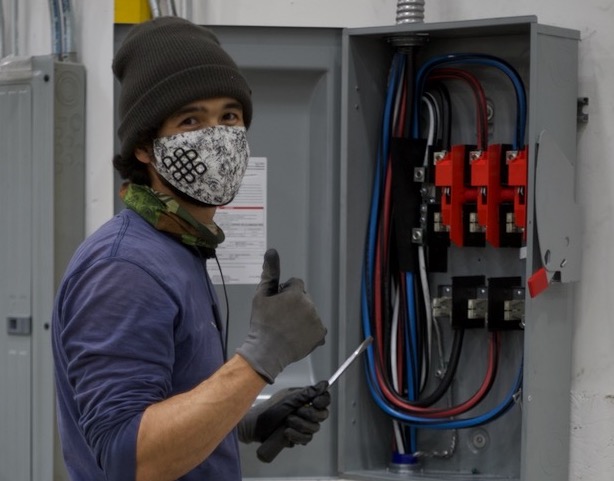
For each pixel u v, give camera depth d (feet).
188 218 4.77
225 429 4.23
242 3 8.22
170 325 4.42
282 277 8.09
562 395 7.50
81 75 8.20
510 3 7.79
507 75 7.55
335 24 8.14
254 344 4.35
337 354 7.98
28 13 8.50
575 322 7.63
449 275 7.95
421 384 7.95
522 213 7.14
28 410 8.21
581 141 7.57
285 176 8.07
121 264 4.40
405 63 7.84
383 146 7.91
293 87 8.00
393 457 8.05
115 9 7.73
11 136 8.14
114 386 4.19
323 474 8.02
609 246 7.54
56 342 4.65
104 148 8.21
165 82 4.63
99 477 4.62
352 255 7.86
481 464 7.92
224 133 4.75
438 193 7.79
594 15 7.52
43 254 8.09
